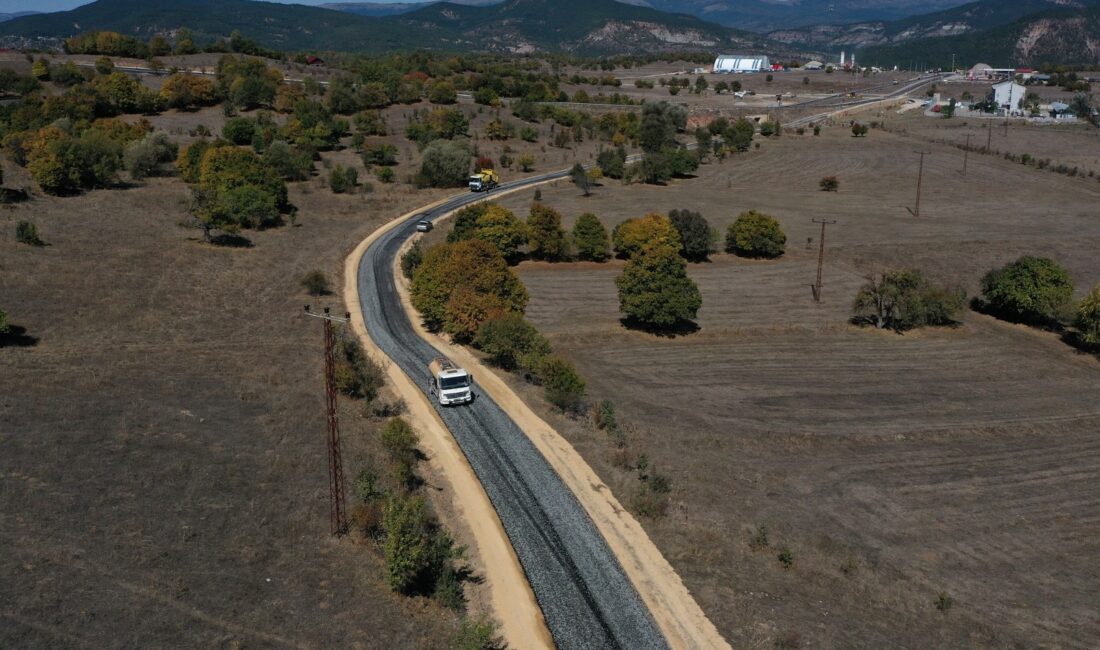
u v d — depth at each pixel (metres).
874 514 37.94
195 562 26.61
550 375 48.16
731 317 68.12
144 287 58.84
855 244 92.25
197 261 67.19
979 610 30.84
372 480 33.16
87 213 76.31
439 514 34.25
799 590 30.84
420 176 111.00
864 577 32.22
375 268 73.50
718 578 31.11
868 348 62.91
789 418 48.62
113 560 25.78
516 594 29.61
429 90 170.12
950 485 41.44
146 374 42.94
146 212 80.31
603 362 56.56
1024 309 71.44
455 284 57.19
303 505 31.69
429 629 26.30
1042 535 37.06
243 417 38.97
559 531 33.81
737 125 159.25
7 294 52.44
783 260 86.56
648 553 32.50
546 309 67.44
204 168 86.44
